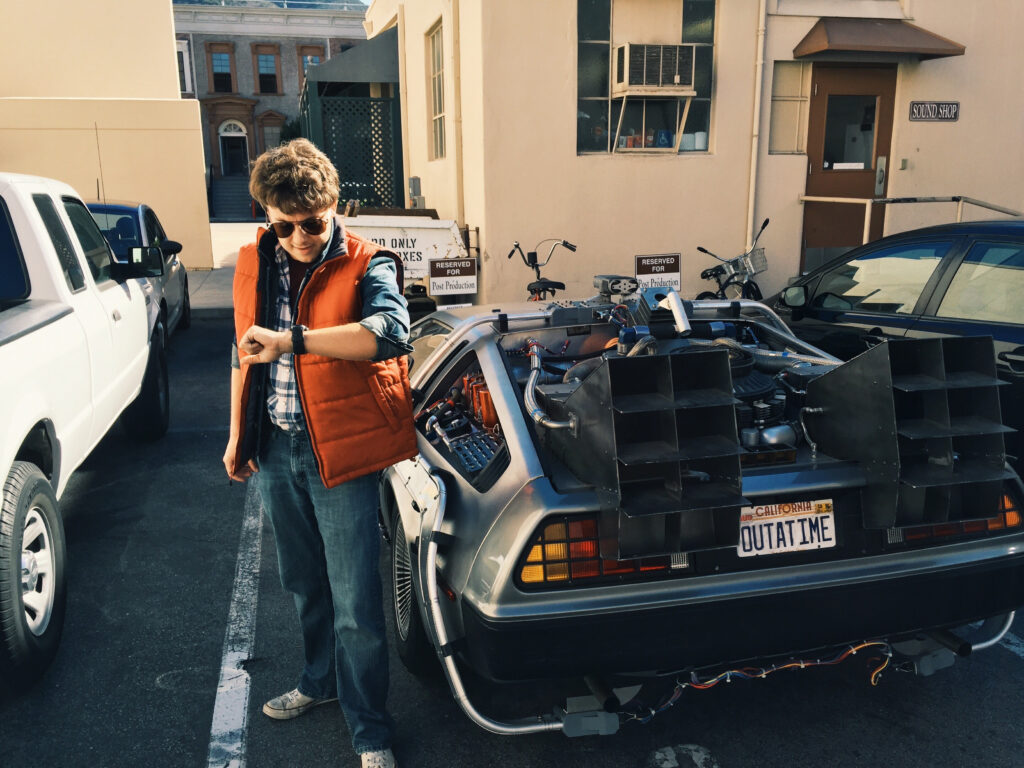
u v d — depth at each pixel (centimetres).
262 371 257
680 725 297
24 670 307
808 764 275
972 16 899
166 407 636
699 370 237
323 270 240
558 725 253
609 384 230
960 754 278
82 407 397
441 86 995
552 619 238
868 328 477
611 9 820
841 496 260
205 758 283
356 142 1232
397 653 349
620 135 850
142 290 578
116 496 517
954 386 247
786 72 886
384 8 1333
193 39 3619
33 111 1435
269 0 3691
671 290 312
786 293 510
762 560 252
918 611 265
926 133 921
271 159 227
